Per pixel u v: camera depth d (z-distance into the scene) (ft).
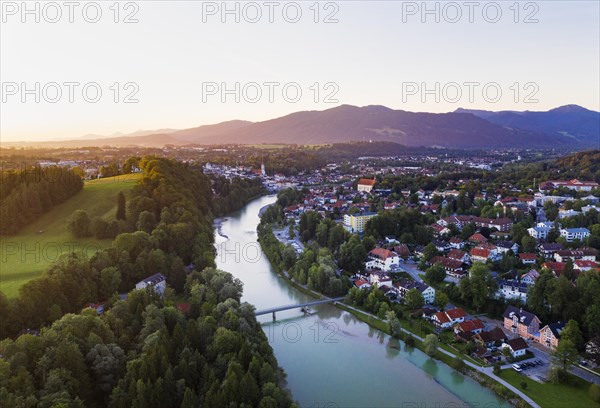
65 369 373.61
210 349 437.17
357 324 606.14
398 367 492.54
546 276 605.73
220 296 573.74
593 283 544.62
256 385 382.22
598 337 482.28
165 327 460.55
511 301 610.24
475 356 501.56
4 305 480.23
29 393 347.15
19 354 376.48
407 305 636.89
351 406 422.41
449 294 654.53
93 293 577.02
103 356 400.88
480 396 438.40
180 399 377.71
